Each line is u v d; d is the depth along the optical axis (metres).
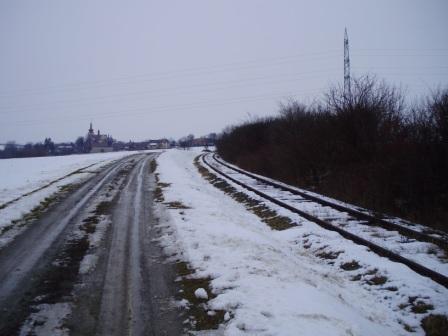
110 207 13.99
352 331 5.23
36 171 26.88
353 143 17.78
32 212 13.21
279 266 7.60
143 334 5.37
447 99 12.98
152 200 15.44
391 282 7.34
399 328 6.06
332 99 18.72
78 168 28.38
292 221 12.26
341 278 7.98
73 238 9.98
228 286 6.69
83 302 6.34
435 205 12.36
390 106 17.09
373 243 9.23
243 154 34.44
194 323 5.65
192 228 10.52
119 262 8.20
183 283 7.06
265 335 5.09
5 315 5.90
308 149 19.89
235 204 16.64
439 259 8.45
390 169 13.82
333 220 12.20
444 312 6.19
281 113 24.98
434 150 12.68
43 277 7.38
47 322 5.69
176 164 34.03
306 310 5.67
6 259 8.40
